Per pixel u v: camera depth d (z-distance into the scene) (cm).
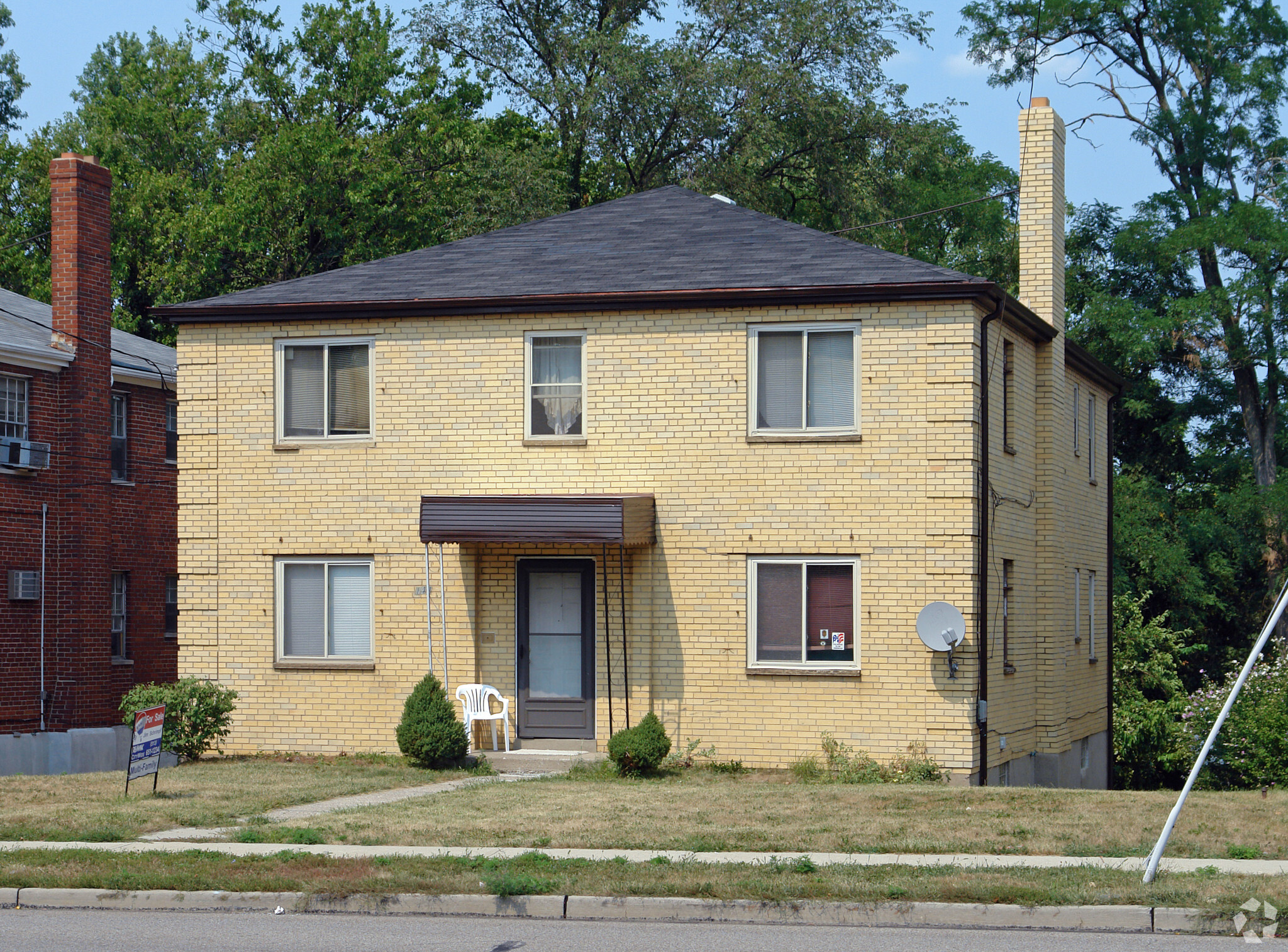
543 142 4516
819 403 1972
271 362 2123
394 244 4416
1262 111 4056
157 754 1667
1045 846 1281
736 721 1969
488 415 2061
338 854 1266
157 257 4428
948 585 1909
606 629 2006
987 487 1955
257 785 1727
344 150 4259
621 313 2028
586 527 1905
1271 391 3938
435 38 4469
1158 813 1449
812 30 4053
